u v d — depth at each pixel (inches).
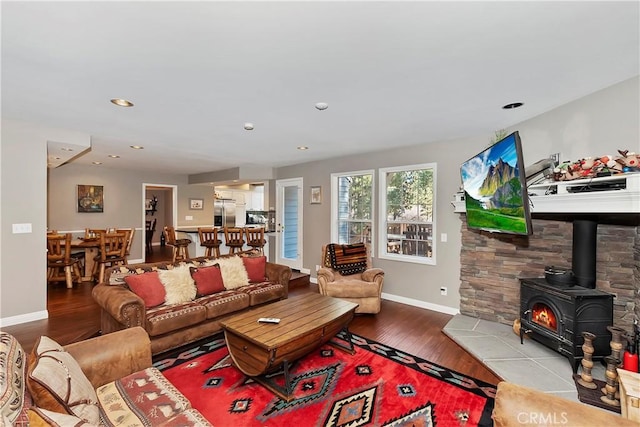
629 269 99.1
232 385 94.5
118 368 70.1
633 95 87.0
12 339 54.9
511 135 91.1
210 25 61.6
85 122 131.8
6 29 62.6
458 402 86.6
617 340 85.4
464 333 129.7
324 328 100.9
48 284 209.9
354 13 57.8
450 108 112.7
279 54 73.6
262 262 169.3
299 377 99.1
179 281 132.3
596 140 97.5
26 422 39.6
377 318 155.3
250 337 89.2
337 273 177.9
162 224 411.2
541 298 108.7
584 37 66.7
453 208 160.1
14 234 135.0
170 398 62.2
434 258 167.8
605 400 81.2
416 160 174.7
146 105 109.8
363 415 81.0
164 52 72.5
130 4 54.8
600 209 83.6
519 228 92.8
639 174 73.1
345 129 141.4
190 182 322.7
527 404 45.8
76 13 57.4
